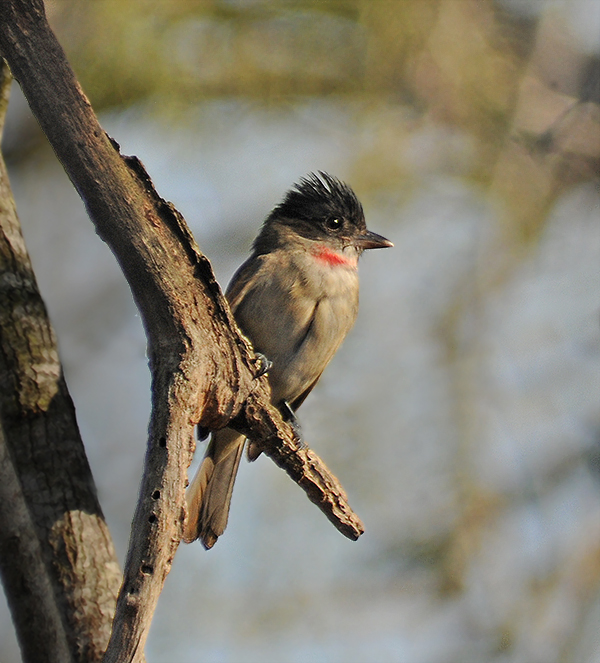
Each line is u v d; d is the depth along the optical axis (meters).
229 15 13.30
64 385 7.63
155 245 6.38
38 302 7.71
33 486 7.22
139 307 6.50
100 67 12.63
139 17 12.79
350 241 10.81
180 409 6.35
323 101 13.64
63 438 7.43
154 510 6.05
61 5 12.38
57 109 6.11
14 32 6.01
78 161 6.20
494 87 13.81
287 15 13.48
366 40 13.48
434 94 13.66
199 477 9.30
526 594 11.61
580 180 13.88
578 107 14.06
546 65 14.28
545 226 13.36
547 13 14.24
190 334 6.51
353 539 8.13
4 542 7.11
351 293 10.30
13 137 13.77
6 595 7.10
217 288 6.64
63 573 7.09
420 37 13.52
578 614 11.56
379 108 13.49
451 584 11.48
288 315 9.92
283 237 10.73
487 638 11.36
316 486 7.83
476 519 11.72
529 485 12.13
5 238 7.76
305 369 10.08
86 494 7.39
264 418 7.42
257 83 13.35
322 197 10.92
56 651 6.98
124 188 6.29
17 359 7.45
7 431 7.29
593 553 11.83
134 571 5.90
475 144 13.65
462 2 13.85
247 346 7.01
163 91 12.85
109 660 5.75
